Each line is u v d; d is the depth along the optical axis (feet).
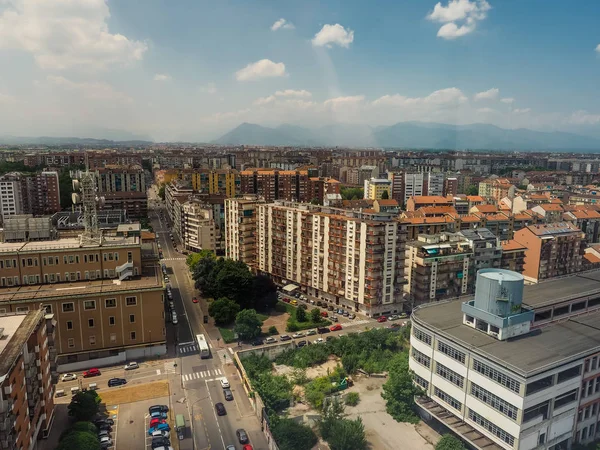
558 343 277.44
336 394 333.42
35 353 251.19
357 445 264.72
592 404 276.62
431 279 500.33
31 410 237.25
